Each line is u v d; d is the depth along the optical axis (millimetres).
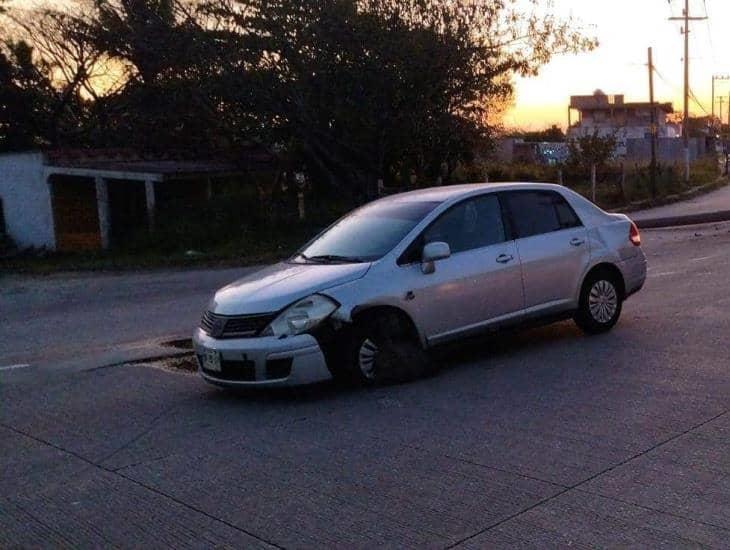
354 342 7156
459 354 8484
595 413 6289
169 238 25391
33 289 18359
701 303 10523
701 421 5969
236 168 29172
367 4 23953
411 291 7418
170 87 25922
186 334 11008
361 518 4648
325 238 8281
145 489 5316
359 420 6453
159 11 25203
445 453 5605
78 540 4617
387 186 29922
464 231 7980
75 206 28578
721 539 4168
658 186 38531
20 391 8281
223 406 7152
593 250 8812
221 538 4512
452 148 27797
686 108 45219
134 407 7340
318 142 26422
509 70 25203
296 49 24312
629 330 9109
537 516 4535
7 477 5723
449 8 24156
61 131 36750
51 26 33844
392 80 23875
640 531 4293
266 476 5402
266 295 7094
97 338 11344
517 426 6086
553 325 9625
